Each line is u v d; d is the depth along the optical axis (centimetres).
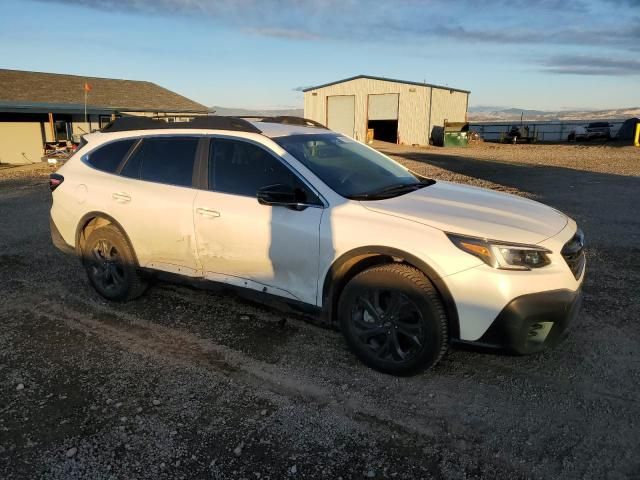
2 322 445
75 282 546
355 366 364
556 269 317
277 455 274
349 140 476
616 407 312
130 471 263
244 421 303
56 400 325
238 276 405
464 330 320
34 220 866
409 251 324
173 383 344
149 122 472
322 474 260
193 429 296
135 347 396
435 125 3825
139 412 312
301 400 324
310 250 361
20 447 282
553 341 324
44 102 2277
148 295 504
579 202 995
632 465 263
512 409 312
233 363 370
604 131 4100
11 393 333
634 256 613
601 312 448
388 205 356
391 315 338
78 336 416
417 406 316
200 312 462
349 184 384
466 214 346
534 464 265
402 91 3712
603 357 371
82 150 510
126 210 453
